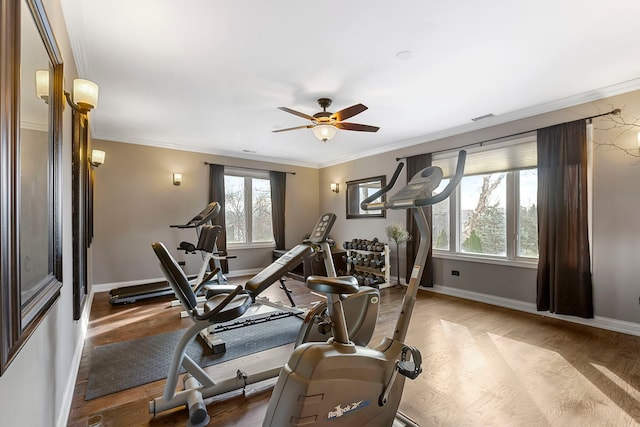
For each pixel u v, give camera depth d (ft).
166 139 16.94
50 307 4.47
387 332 10.35
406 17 6.80
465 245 15.03
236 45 7.84
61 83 5.10
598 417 5.99
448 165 15.51
